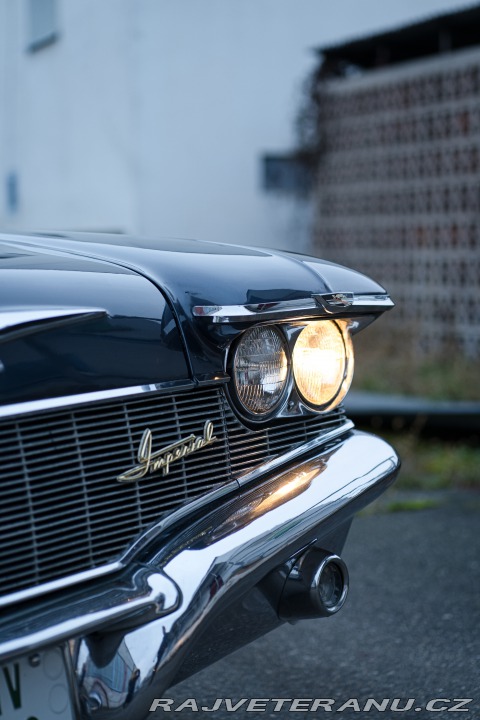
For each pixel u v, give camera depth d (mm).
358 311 1874
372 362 6945
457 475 4391
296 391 1776
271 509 1646
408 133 7840
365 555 3338
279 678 2381
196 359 1616
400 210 7980
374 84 8055
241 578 1533
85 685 1361
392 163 8008
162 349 1568
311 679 2375
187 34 8203
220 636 1628
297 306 1720
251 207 8664
